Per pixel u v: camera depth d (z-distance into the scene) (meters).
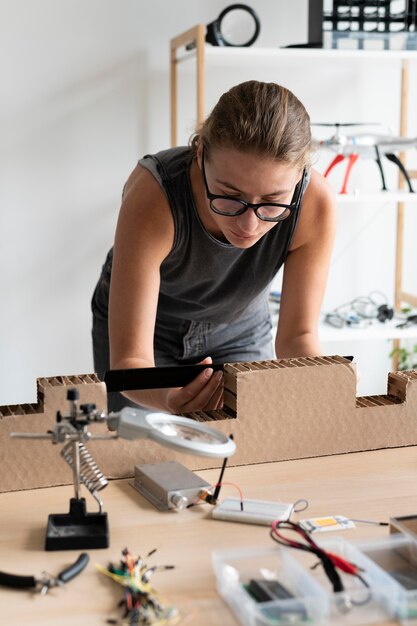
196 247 1.60
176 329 1.91
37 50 2.85
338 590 0.89
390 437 1.39
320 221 1.59
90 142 2.95
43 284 3.01
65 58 2.88
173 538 1.05
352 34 2.75
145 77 2.96
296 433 1.33
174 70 2.90
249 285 1.71
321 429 1.34
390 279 3.35
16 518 1.11
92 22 2.88
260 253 1.63
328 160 3.18
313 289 1.64
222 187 1.30
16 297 2.99
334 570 0.91
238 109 1.27
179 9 2.94
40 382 1.24
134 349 1.49
